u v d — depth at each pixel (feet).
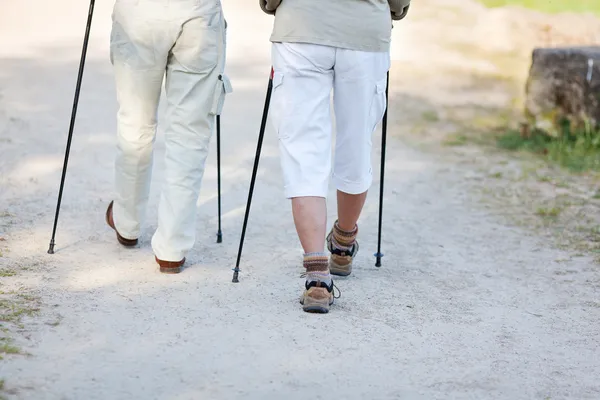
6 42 75.97
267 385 24.00
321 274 29.27
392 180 48.29
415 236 39.29
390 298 31.24
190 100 31.42
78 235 35.94
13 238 35.01
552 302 31.86
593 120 56.75
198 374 24.38
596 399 24.25
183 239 32.07
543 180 49.44
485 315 30.19
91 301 29.12
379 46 29.55
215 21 31.37
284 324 28.14
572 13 92.58
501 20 90.43
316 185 29.17
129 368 24.45
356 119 30.04
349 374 24.97
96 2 93.97
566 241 39.32
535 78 59.41
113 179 44.37
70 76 65.92
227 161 49.42
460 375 25.32
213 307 29.27
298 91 29.04
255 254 35.40
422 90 69.72
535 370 25.96
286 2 29.04
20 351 24.82
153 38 30.99
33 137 50.44
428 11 95.81
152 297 29.81
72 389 22.97
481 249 37.91
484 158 53.72
